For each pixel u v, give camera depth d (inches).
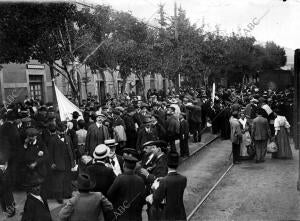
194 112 720.3
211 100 920.3
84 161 293.9
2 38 545.0
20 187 373.4
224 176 461.4
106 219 208.8
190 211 335.6
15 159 361.1
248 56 1441.9
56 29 602.2
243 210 333.7
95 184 234.4
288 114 714.8
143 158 281.6
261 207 339.6
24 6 524.4
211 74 1373.0
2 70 845.8
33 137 354.3
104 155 249.1
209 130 896.9
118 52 829.8
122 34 867.4
